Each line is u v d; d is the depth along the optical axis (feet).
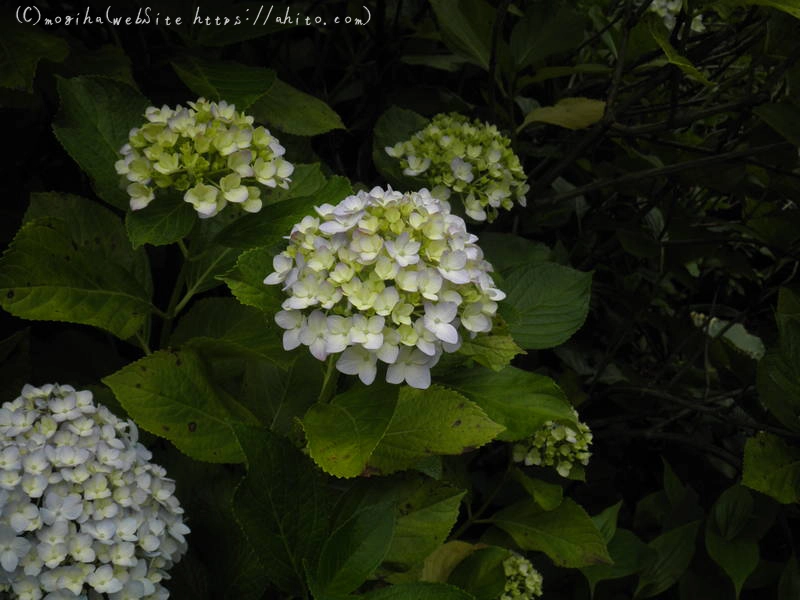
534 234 3.20
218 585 1.63
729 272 3.40
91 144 1.69
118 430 1.57
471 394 1.65
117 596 1.40
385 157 2.36
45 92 2.21
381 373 1.46
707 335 3.05
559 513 2.21
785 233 2.70
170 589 1.61
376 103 2.85
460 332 1.52
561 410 1.60
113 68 2.02
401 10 2.92
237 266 1.50
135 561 1.42
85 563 1.39
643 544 2.41
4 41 1.78
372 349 1.32
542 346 1.94
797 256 2.75
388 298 1.36
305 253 1.44
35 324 2.21
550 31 2.47
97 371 2.07
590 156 3.12
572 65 3.08
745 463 2.16
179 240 1.61
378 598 1.26
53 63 1.98
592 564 2.16
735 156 2.38
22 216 2.23
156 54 2.37
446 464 2.26
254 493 1.33
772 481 2.16
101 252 1.80
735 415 2.95
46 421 1.51
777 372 2.25
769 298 3.12
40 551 1.36
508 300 1.97
